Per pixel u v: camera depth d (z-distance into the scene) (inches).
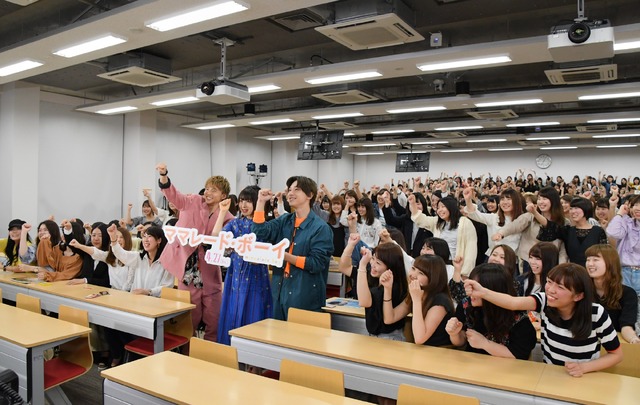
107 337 154.9
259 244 117.3
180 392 80.0
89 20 165.2
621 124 435.5
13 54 202.1
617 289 109.0
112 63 246.8
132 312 131.6
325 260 123.7
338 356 95.8
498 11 198.8
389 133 498.9
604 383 80.2
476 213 173.2
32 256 204.8
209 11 152.6
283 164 569.6
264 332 111.1
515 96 271.7
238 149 525.0
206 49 248.7
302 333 110.6
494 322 94.6
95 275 179.8
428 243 122.1
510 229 158.1
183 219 148.0
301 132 449.1
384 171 714.2
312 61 269.6
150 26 165.5
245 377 87.4
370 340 105.9
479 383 81.2
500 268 97.8
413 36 177.8
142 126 387.9
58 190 349.7
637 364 92.7
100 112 350.6
